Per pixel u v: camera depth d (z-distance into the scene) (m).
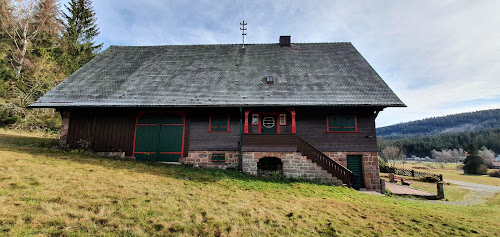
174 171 10.86
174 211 5.91
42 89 21.09
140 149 13.57
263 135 12.32
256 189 9.22
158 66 16.69
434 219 7.38
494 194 18.64
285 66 16.39
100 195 6.45
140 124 13.83
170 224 5.16
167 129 13.79
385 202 9.35
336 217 6.71
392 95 13.18
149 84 14.61
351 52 17.91
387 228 6.23
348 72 15.54
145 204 6.13
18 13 22.56
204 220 5.61
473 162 48.62
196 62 17.16
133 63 17.11
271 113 13.87
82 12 31.14
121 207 5.77
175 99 13.23
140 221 5.14
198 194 7.60
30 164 8.87
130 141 13.65
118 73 15.82
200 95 13.53
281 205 7.28
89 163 10.51
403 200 10.82
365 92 13.49
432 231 6.31
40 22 23.97
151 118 13.91
